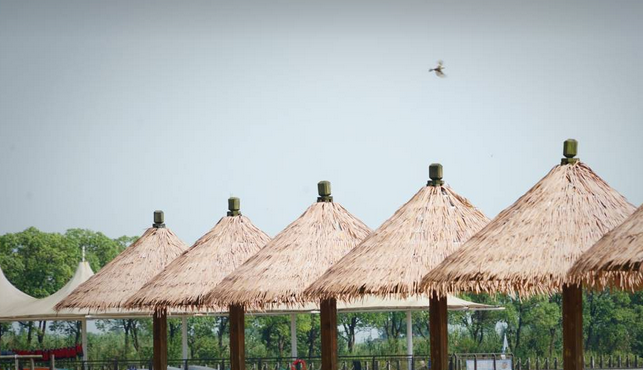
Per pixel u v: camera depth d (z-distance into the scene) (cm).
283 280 3180
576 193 2511
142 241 4325
